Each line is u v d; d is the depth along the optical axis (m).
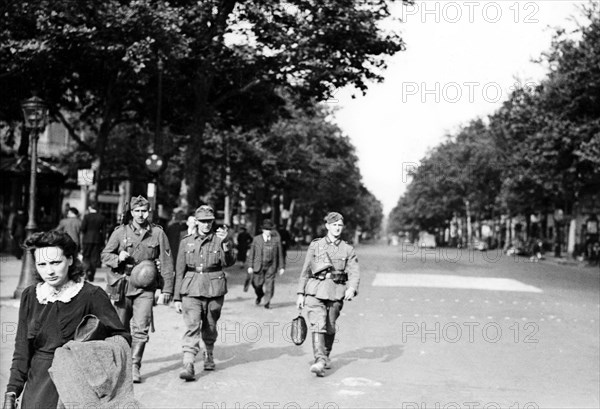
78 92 24.42
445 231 110.44
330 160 59.50
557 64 37.91
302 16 20.80
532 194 53.88
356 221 120.12
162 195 41.06
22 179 33.47
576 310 15.95
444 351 9.99
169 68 21.06
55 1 16.75
